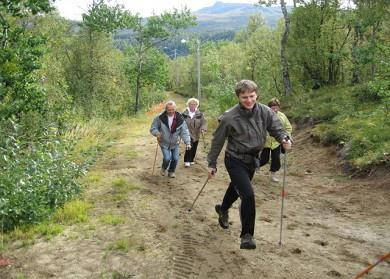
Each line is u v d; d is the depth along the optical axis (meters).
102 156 13.07
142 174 10.52
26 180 7.17
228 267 5.33
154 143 16.66
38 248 5.94
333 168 10.93
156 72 44.44
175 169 11.11
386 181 8.89
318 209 7.88
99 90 33.00
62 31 28.19
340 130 12.66
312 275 5.14
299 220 7.20
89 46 33.72
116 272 5.20
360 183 9.34
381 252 5.85
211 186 9.51
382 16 18.22
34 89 11.09
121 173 10.55
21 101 10.43
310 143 13.75
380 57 13.38
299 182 10.03
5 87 10.46
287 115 18.92
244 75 44.47
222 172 11.12
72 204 7.59
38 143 9.25
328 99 18.44
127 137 19.02
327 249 5.94
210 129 20.08
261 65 33.62
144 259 5.54
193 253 5.71
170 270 5.24
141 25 41.84
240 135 5.32
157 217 7.21
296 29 23.28
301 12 22.66
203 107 29.91
